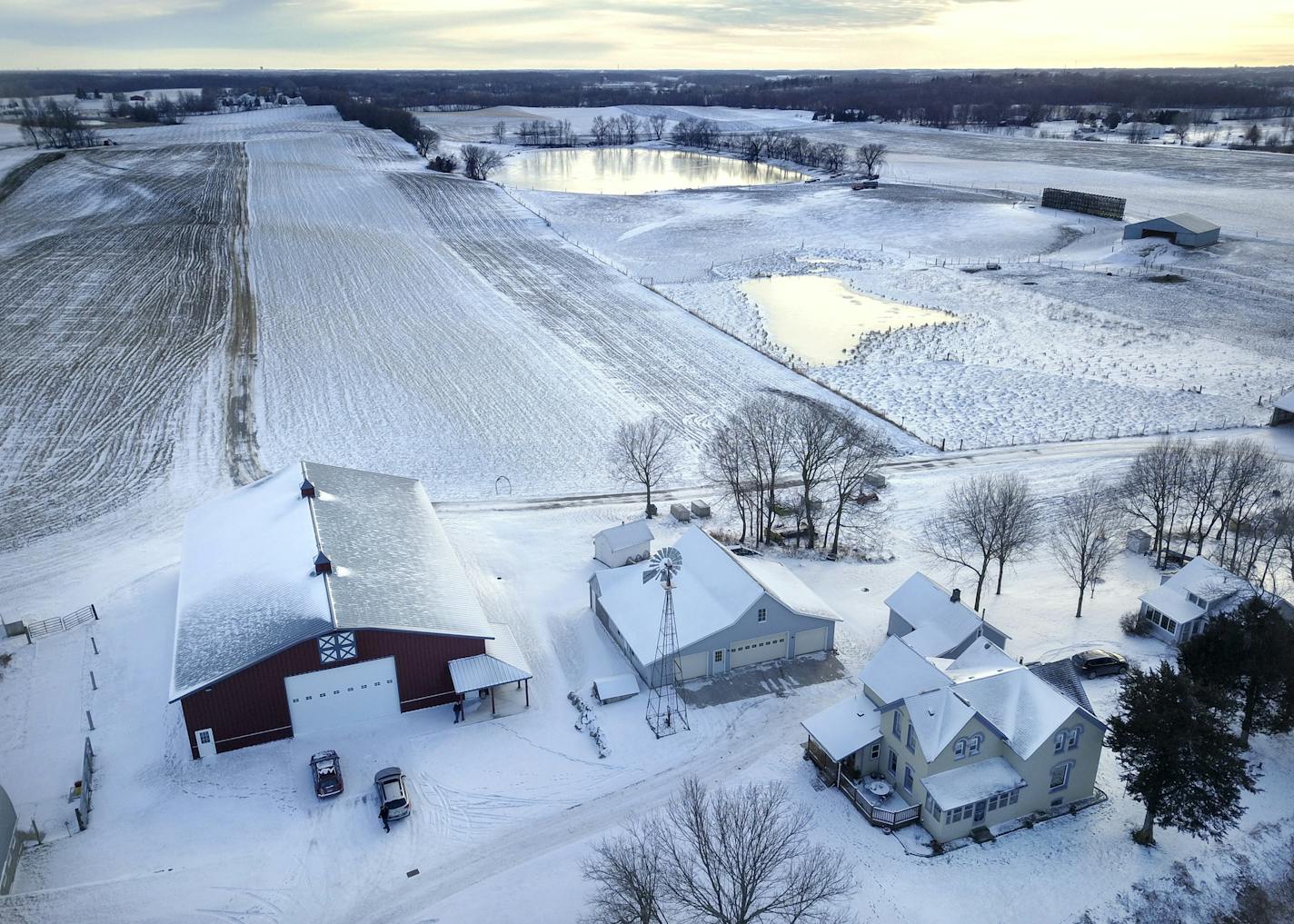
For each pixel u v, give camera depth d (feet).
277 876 113.91
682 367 317.42
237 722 134.92
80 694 148.56
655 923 103.55
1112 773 133.28
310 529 160.56
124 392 283.79
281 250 460.55
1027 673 128.67
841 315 381.19
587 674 156.25
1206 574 163.53
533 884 112.16
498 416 273.54
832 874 109.60
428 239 499.92
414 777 130.82
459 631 145.59
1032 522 194.08
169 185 591.78
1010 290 406.41
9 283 391.65
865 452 222.28
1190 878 113.39
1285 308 364.79
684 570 169.78
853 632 169.27
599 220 556.51
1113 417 273.33
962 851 117.29
